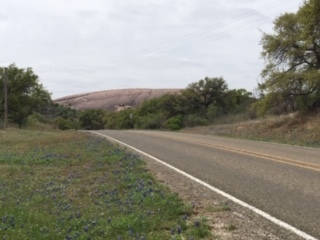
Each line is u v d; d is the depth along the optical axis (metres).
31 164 14.30
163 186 9.12
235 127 35.00
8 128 41.38
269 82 30.45
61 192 9.34
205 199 7.98
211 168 12.03
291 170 11.18
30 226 6.46
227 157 14.62
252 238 5.52
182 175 10.89
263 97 32.69
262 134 28.94
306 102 30.05
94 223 6.34
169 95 75.69
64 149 18.39
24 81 55.09
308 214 6.63
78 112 143.00
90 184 10.12
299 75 28.81
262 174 10.66
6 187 10.23
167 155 15.72
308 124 27.69
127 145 20.58
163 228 6.07
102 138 25.17
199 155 15.49
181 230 5.84
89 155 15.53
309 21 28.23
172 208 7.00
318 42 29.47
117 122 96.69
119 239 5.50
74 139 24.02
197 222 6.08
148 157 15.10
